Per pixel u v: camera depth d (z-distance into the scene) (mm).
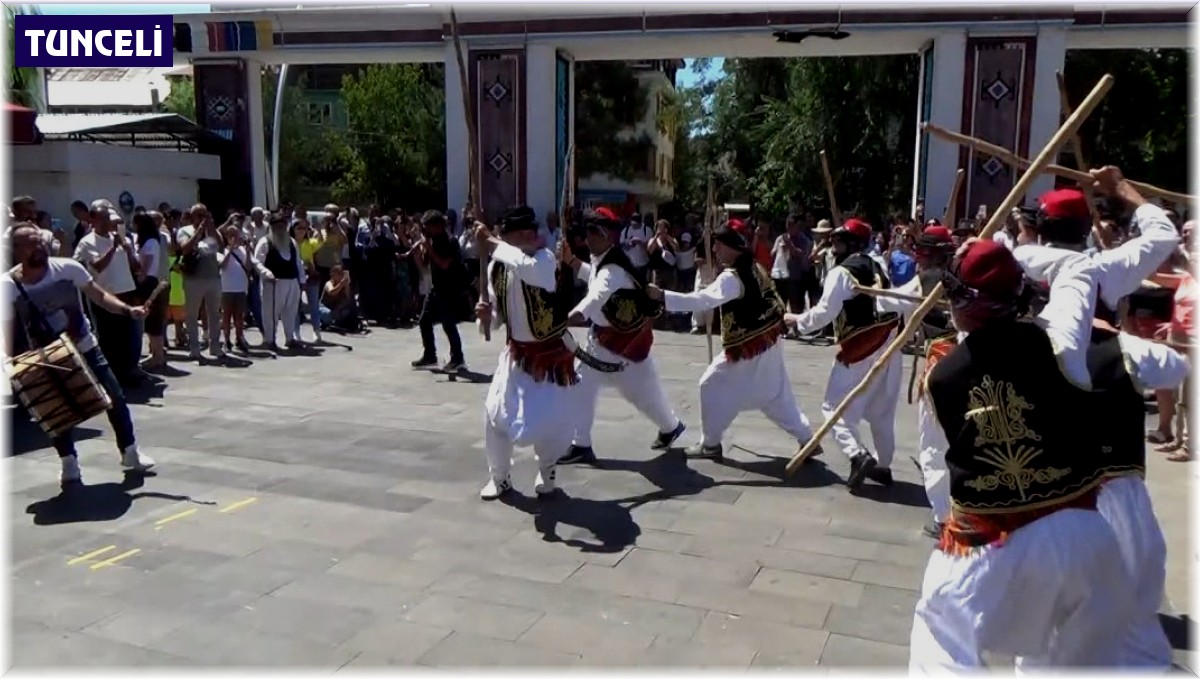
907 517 5469
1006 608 2668
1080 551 2588
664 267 14031
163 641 3922
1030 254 3951
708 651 3861
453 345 10000
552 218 14922
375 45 16750
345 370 10227
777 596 4395
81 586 4453
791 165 23016
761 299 6285
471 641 3941
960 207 14891
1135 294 7223
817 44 15359
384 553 4891
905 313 5590
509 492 5879
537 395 5469
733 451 6871
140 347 9266
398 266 14148
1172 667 3635
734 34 15156
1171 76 21875
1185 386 6738
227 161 17812
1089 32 14453
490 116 16312
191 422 7664
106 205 8922
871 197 22891
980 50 14516
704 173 31594
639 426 7660
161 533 5152
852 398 4371
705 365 10789
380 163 33594
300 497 5766
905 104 22031
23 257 5750
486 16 15969
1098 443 2678
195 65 17641
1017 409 2668
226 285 11062
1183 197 3281
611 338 6477
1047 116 14484
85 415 5664
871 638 3982
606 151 31125
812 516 5480
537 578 4590
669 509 5598
